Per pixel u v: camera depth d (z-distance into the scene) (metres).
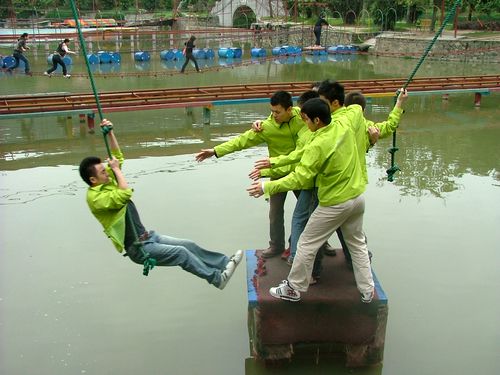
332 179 4.03
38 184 8.84
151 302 5.50
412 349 4.75
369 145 4.85
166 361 4.62
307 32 33.97
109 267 6.20
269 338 4.48
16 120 13.12
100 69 23.27
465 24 29.97
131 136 11.78
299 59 27.31
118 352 4.73
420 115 13.89
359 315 4.43
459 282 5.77
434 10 29.06
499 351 4.71
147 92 13.16
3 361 4.61
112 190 4.16
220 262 4.52
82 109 11.80
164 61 27.08
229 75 21.08
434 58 26.28
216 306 5.44
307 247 4.20
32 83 18.27
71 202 8.09
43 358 4.66
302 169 4.00
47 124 12.75
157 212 7.57
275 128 4.82
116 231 4.15
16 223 7.32
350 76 20.89
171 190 8.48
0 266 6.17
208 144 11.15
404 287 5.68
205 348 4.80
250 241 6.69
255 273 4.80
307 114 4.05
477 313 5.23
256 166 4.43
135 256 4.26
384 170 9.41
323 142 3.98
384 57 28.08
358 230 4.27
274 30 34.22
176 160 10.08
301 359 4.65
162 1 50.12
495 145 11.05
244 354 4.73
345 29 33.25
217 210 7.66
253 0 41.97
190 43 20.27
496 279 5.83
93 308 5.39
